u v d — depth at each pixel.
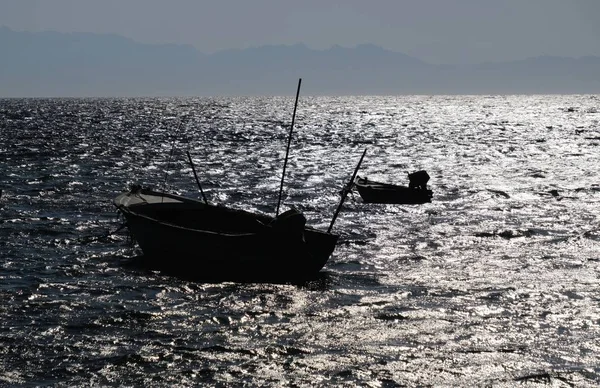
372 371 26.41
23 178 79.00
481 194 69.69
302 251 38.75
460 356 27.84
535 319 32.09
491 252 45.00
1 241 47.16
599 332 30.39
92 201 63.62
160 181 79.81
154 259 42.34
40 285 37.19
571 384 25.44
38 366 26.61
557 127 184.88
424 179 64.56
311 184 78.62
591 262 42.16
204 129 175.25
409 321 31.89
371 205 63.84
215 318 32.19
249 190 73.69
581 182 78.12
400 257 43.81
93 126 180.25
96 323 31.39
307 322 31.73
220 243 39.34
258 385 25.23
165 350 28.25
